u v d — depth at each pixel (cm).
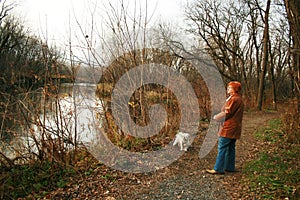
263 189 457
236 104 525
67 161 575
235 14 2256
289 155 652
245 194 445
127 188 490
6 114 543
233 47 2292
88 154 627
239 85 537
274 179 496
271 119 1348
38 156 563
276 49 2428
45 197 460
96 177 535
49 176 523
